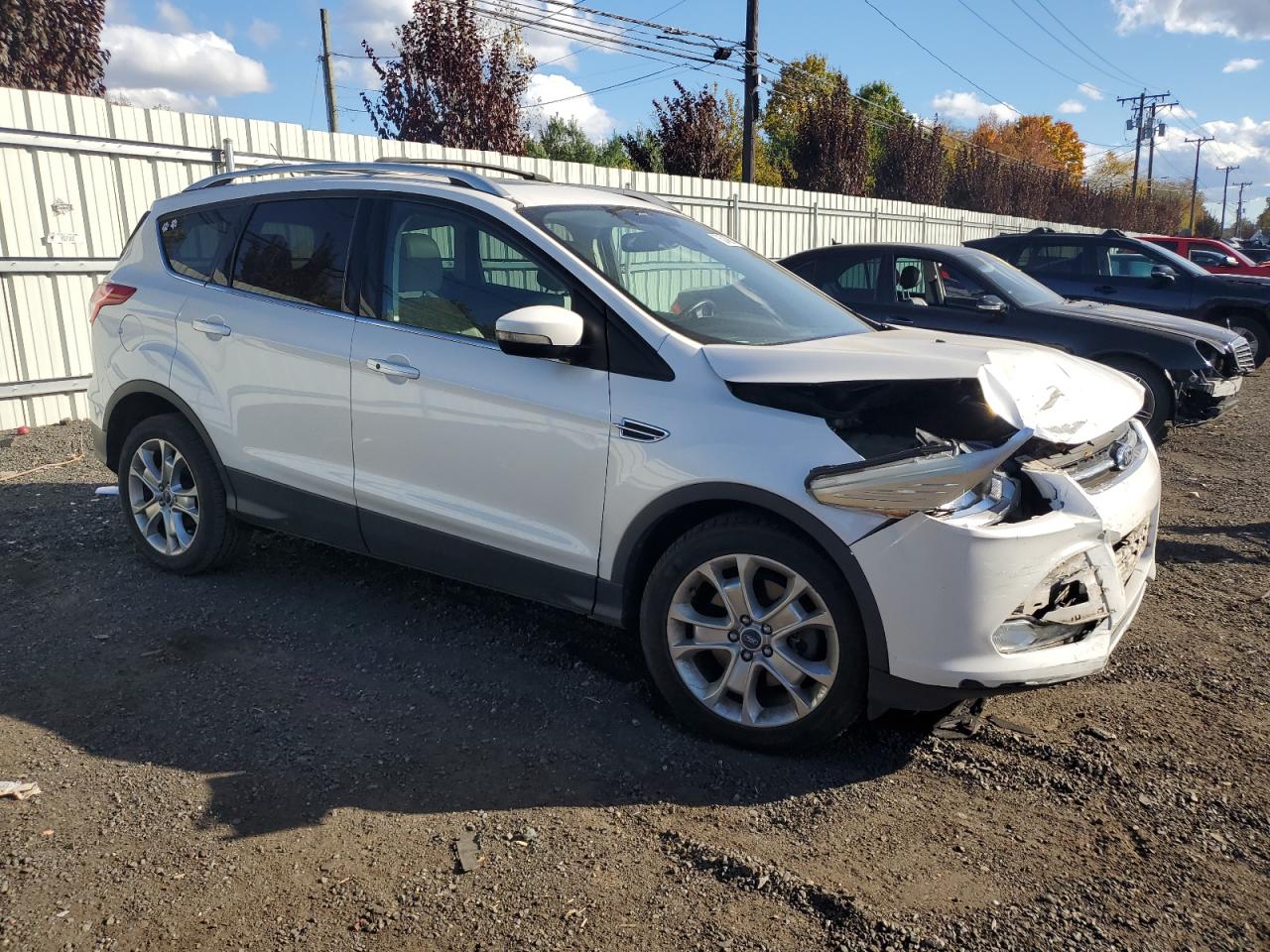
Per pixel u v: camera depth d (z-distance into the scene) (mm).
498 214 3693
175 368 4457
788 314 3979
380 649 3977
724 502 3246
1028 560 2941
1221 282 11367
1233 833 2875
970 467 2836
